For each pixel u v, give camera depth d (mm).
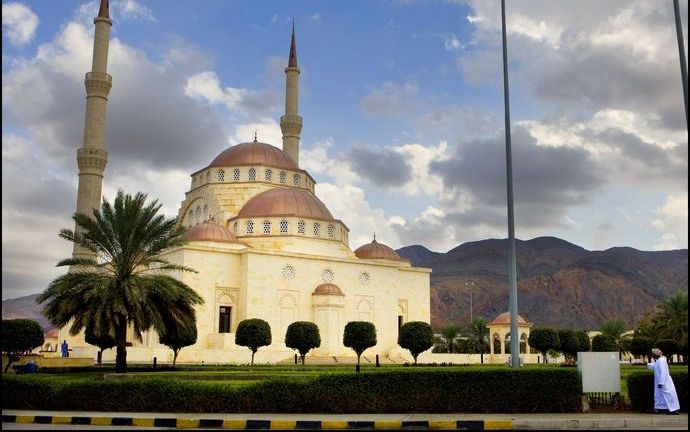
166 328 44531
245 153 92312
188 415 23828
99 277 42250
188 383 25672
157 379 26266
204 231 78875
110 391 25609
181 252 74375
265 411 25078
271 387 25234
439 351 120438
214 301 75000
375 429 21203
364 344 61188
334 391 25031
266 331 60656
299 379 25312
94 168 83562
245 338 59875
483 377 24984
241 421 22281
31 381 26172
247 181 90312
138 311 40875
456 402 24812
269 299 76875
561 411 24703
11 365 47469
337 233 87312
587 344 81312
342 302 79938
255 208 85062
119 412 25062
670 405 23938
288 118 101562
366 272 85562
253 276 76312
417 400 24891
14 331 45781
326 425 21891
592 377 24875
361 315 83875
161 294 42438
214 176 91500
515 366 27609
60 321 41594
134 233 42594
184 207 97500
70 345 81812
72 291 41594
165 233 44406
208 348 72812
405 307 90625
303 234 83875
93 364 55812
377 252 92562
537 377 24906
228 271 76875
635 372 25609
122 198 43469
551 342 76312
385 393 24953
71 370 48625
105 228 42781
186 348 68875
